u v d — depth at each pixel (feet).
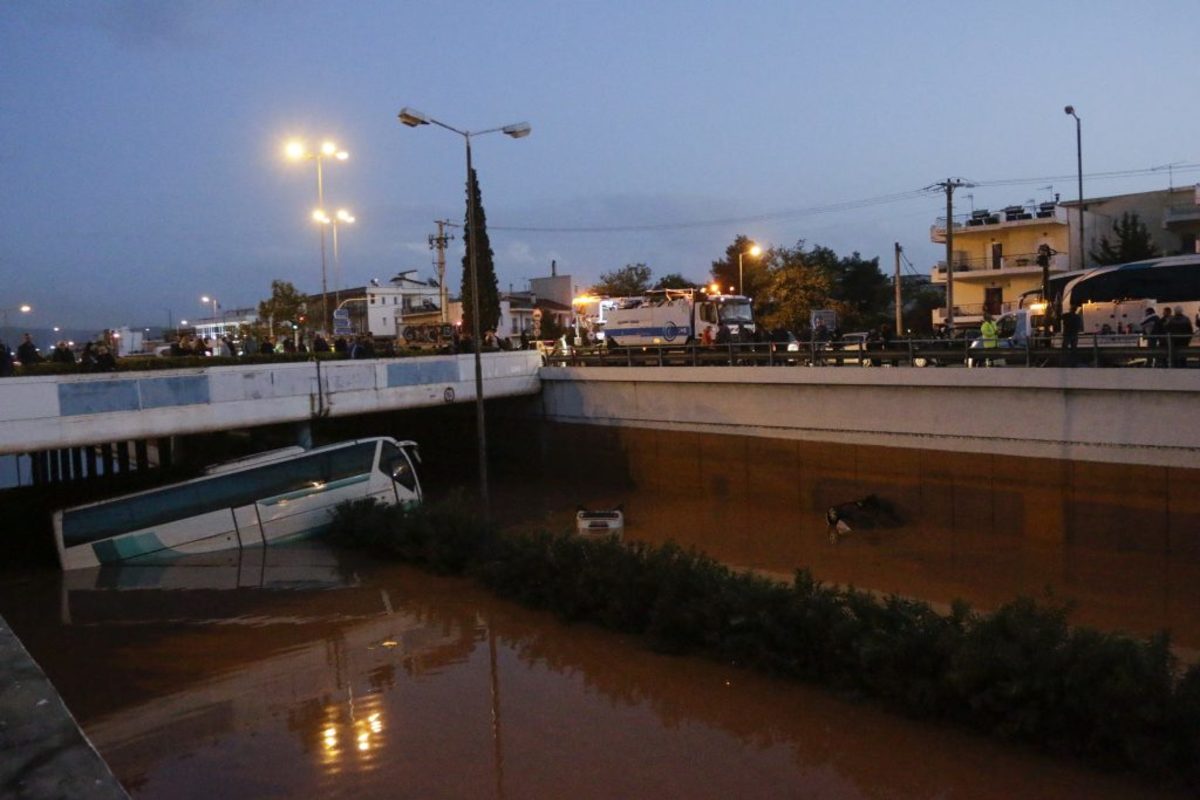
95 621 59.16
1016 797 32.30
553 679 46.19
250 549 78.02
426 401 100.53
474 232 71.67
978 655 37.11
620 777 34.78
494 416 120.16
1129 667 34.04
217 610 61.26
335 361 91.81
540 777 34.91
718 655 47.85
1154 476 68.13
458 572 68.39
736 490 95.96
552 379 112.78
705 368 97.09
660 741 38.11
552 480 114.21
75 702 44.68
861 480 85.97
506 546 64.75
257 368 85.30
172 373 78.89
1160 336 68.44
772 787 33.71
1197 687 33.27
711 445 97.91
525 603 59.21
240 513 77.97
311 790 34.37
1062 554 71.31
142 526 75.05
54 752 8.02
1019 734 36.32
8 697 9.35
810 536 81.05
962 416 78.84
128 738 39.99
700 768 35.45
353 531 77.30
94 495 89.71
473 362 105.60
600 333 154.40
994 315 161.38
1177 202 167.02
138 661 50.93
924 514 81.71
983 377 76.43
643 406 103.96
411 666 49.03
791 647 44.78
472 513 77.61
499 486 112.98
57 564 74.64
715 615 48.01
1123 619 56.49
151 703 44.27
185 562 74.74
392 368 97.04
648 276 256.32
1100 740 34.45
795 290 183.11
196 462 126.31
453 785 34.40
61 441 71.56
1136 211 171.12
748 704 41.96
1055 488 73.51
